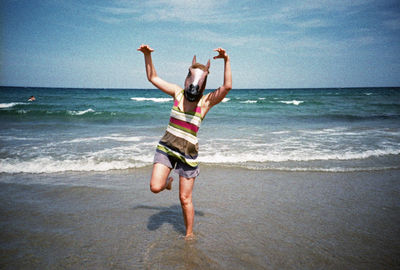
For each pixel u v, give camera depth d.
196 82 2.63
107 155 7.05
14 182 5.04
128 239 3.14
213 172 5.85
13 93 55.62
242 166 6.21
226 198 4.44
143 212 3.92
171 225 3.53
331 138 9.80
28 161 6.38
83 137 9.84
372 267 2.64
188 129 2.77
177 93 2.83
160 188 2.72
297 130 11.92
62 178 5.34
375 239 3.18
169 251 2.89
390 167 6.18
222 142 8.95
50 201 4.21
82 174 5.62
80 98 38.50
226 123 14.70
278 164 6.45
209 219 3.69
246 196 4.53
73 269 2.54
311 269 2.60
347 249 2.96
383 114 19.67
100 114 18.23
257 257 2.80
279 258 2.78
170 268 2.59
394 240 3.16
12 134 10.35
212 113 20.69
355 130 11.96
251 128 12.59
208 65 2.72
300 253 2.88
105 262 2.67
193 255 2.82
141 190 4.79
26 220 3.56
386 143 8.88
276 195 4.59
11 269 2.52
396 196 4.57
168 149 2.79
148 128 12.62
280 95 53.34
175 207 4.14
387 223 3.60
